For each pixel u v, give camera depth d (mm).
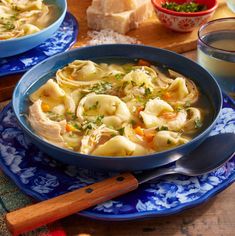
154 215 465
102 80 604
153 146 517
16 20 728
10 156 521
